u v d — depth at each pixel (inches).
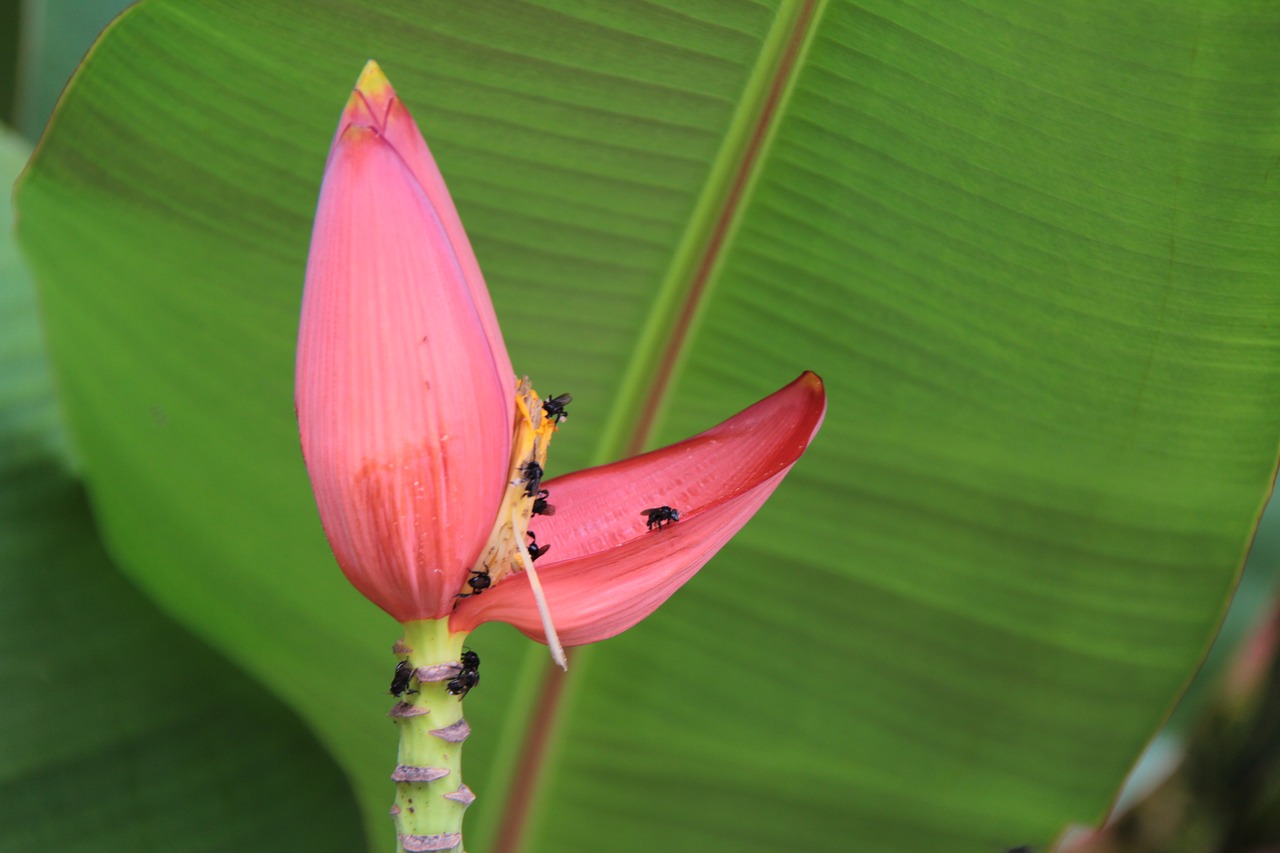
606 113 30.9
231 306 31.9
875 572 32.8
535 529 27.3
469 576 25.8
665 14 30.3
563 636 26.4
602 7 30.3
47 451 32.8
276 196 31.3
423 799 25.9
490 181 31.4
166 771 32.7
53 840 32.2
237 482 32.5
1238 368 31.1
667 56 30.5
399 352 25.2
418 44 30.6
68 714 32.4
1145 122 30.2
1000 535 32.4
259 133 31.1
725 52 30.5
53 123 30.6
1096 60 30.0
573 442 32.5
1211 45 29.8
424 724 25.9
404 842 25.9
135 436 32.4
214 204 31.4
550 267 31.9
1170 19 29.8
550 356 32.3
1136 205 30.6
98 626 32.7
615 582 26.3
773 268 31.7
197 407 32.3
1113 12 29.9
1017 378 31.8
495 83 30.8
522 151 31.2
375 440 25.3
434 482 25.4
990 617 32.7
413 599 25.8
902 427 32.3
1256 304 30.8
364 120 25.5
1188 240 30.7
